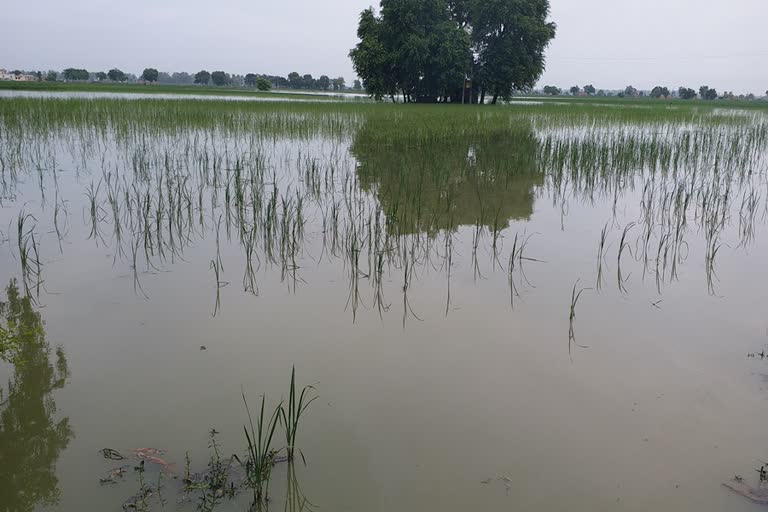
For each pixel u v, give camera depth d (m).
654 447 3.31
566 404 3.70
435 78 37.81
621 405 3.69
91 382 3.82
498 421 3.52
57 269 5.73
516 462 3.18
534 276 5.88
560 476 3.08
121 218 7.47
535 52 39.59
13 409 3.53
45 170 10.45
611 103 47.28
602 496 2.95
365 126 18.55
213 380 3.87
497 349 4.38
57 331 4.48
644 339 4.56
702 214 8.22
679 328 4.75
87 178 9.80
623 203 9.08
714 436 3.40
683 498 2.93
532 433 3.41
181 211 7.86
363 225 7.46
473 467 3.14
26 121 16.70
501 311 5.05
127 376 3.90
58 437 3.29
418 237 7.07
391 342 4.46
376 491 2.95
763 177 11.23
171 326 4.62
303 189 9.44
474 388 3.86
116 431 3.34
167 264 5.98
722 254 6.61
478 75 39.31
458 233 7.32
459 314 4.97
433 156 12.88
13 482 2.96
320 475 3.06
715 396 3.79
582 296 5.39
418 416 3.55
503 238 7.13
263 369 4.02
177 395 3.70
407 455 3.22
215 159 10.97
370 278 5.75
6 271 5.64
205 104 25.94
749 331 4.70
